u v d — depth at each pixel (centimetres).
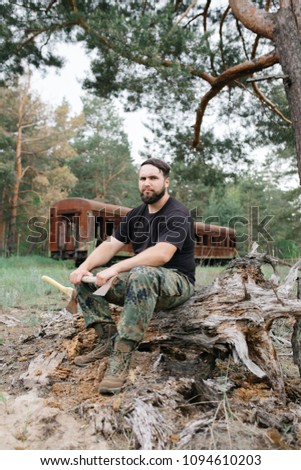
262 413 280
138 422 260
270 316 334
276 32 891
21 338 488
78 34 1234
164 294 320
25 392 320
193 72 1152
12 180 3384
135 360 338
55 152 3841
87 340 365
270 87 1556
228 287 346
